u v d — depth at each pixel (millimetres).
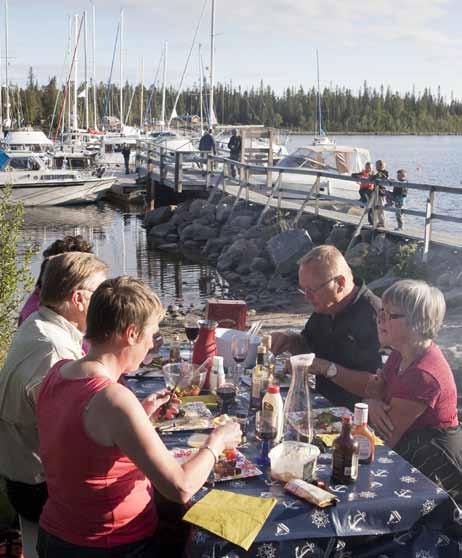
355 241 13336
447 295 9586
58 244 3875
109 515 2346
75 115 41500
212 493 2551
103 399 2264
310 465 2637
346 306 3971
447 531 2574
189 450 2805
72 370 2412
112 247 18203
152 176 23984
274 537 2344
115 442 2260
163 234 19734
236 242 15289
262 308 11672
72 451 2301
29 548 3150
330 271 3895
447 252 10984
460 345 7047
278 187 16344
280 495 2549
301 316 10109
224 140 32312
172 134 39812
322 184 18328
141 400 3412
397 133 127812
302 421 2922
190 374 3541
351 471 2611
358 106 127375
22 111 66062
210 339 3760
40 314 3121
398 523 2498
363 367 3945
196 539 2350
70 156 30312
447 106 141500
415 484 2629
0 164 8719
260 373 3359
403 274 10922
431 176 41344
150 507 2479
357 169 19391
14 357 3012
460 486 3143
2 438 3074
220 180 20203
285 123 111188
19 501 3133
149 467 2256
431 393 3178
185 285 13789
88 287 3107
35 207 25781
